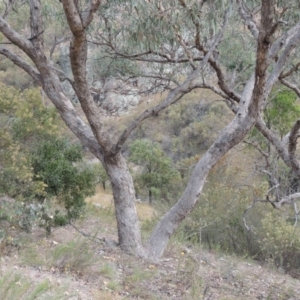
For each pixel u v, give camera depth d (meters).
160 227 7.46
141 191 19.95
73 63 6.30
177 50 8.84
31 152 8.81
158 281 6.06
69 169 8.35
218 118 27.11
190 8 6.50
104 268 5.87
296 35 7.11
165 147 28.16
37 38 7.21
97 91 10.15
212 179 12.66
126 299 5.13
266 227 10.21
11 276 4.54
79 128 7.43
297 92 9.47
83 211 8.74
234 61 10.64
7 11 7.97
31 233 7.25
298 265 10.10
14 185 7.98
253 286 7.22
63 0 5.39
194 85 8.15
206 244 10.13
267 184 11.67
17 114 8.84
